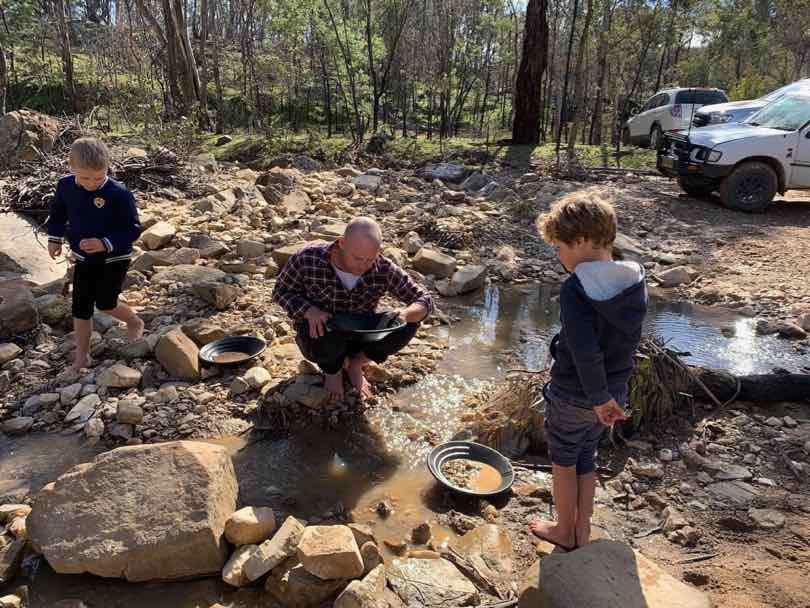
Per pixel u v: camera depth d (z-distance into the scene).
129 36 21.66
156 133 11.35
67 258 5.48
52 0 23.55
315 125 20.55
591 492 2.78
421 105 21.16
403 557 2.90
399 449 3.77
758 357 5.06
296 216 8.05
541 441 3.78
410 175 11.57
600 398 2.37
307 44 19.22
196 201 8.25
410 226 7.97
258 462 3.61
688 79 26.88
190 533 2.73
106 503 2.84
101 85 20.77
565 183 10.88
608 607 2.36
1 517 3.09
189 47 17.48
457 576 2.76
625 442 3.76
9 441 3.80
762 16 29.59
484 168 12.60
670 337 5.46
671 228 8.55
